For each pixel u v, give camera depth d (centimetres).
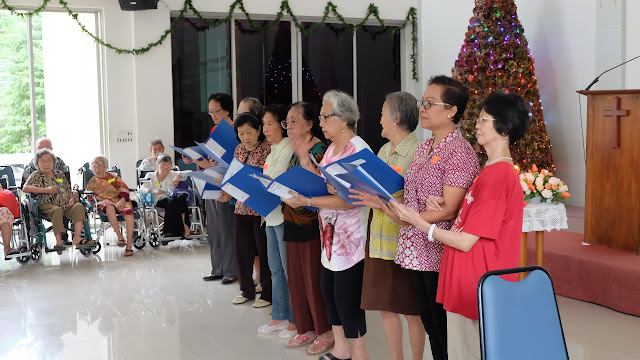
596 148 562
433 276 294
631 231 534
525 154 855
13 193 702
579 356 404
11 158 972
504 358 214
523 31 880
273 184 341
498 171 258
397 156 321
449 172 280
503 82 863
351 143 347
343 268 354
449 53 1080
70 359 417
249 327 475
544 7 926
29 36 955
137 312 518
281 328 464
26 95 969
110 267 679
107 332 470
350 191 302
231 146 500
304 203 347
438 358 302
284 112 419
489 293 216
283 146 416
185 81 1032
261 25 1075
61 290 588
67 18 973
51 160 724
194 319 498
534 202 499
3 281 625
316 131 387
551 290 231
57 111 986
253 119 471
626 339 433
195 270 662
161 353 425
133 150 988
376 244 322
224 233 601
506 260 259
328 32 1129
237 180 364
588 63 859
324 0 1094
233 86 1069
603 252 540
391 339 334
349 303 358
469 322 265
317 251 402
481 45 868
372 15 1132
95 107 997
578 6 871
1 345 444
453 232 263
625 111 534
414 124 321
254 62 1081
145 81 979
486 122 261
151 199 769
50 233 894
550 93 927
